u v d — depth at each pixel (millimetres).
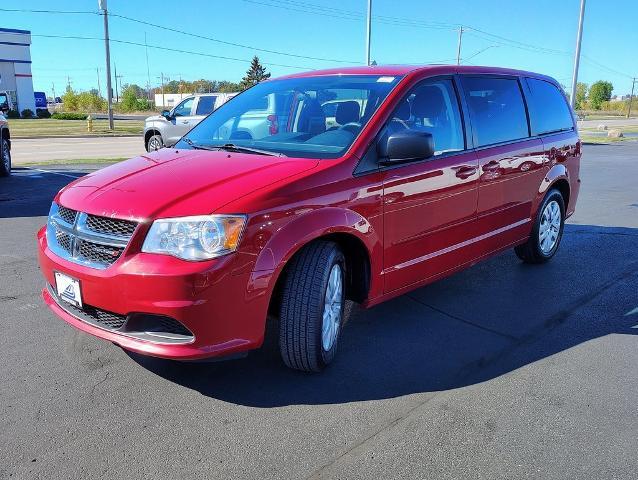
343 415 3180
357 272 3881
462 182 4457
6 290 5012
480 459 2807
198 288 2943
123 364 3701
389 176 3818
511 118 5281
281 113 4375
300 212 3289
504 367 3791
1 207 8750
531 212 5645
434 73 4441
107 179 3568
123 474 2654
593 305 4988
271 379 3559
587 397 3414
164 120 16641
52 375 3537
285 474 2680
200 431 3004
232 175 3393
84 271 3152
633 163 18984
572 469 2742
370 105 4004
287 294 3400
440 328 4422
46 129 34344
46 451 2805
